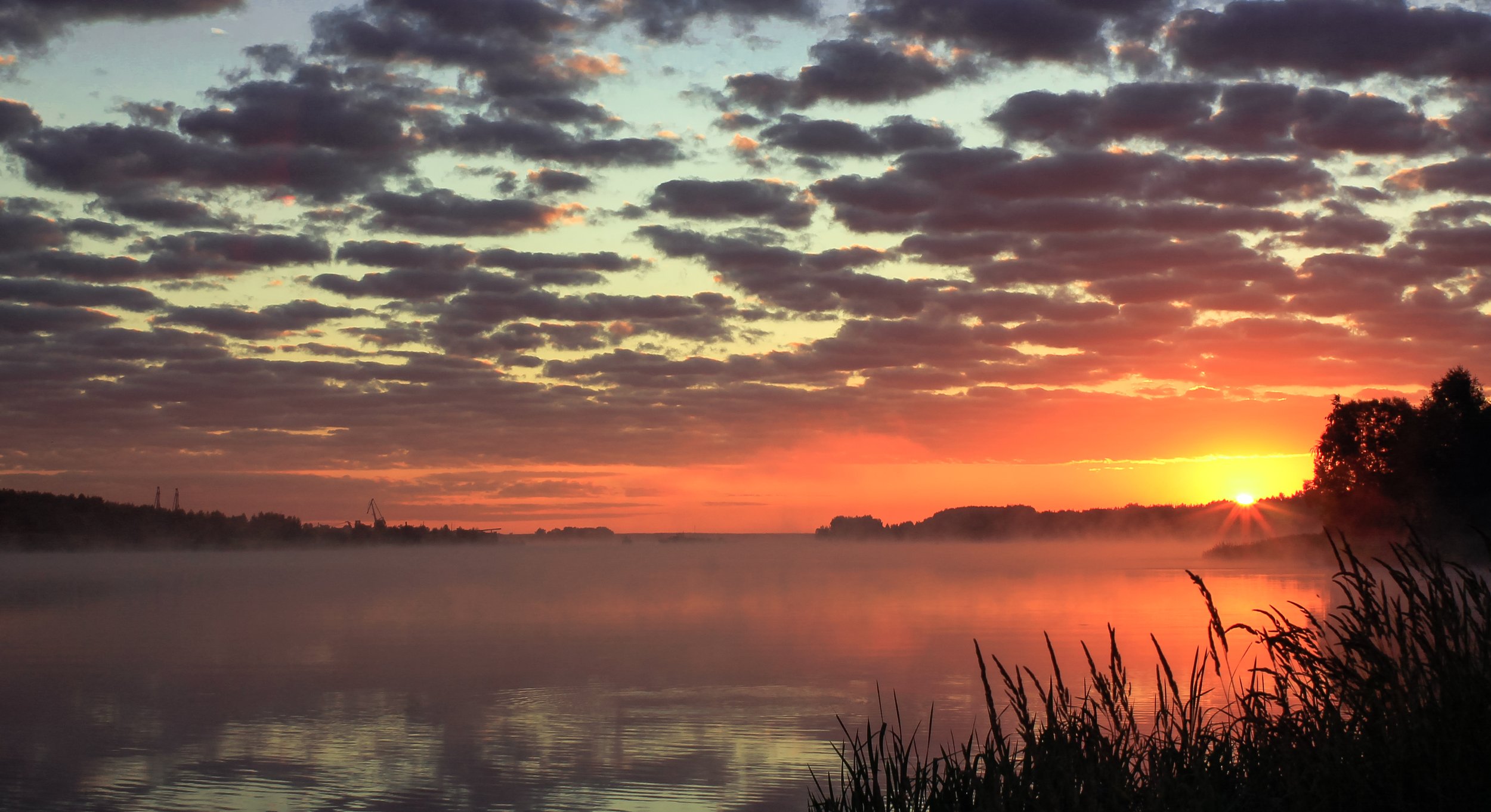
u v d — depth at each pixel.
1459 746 4.30
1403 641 4.80
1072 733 5.10
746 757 17.80
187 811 15.31
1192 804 4.59
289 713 23.53
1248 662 20.73
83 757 18.98
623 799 15.23
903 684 24.95
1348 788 4.54
